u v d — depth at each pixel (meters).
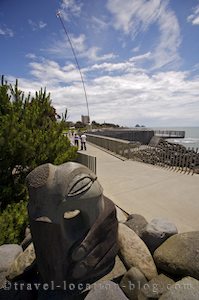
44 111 6.95
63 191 2.45
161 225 3.60
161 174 9.88
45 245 2.48
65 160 6.61
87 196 2.60
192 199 6.38
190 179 8.80
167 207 5.78
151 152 14.75
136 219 4.34
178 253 3.03
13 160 5.41
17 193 5.43
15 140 5.14
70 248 2.58
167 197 6.60
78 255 2.60
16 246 3.68
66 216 3.17
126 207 5.80
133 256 3.15
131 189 7.50
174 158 11.72
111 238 3.01
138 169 11.15
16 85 6.18
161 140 44.22
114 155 16.67
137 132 50.03
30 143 5.38
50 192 2.44
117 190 7.43
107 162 13.59
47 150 6.05
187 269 2.82
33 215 2.49
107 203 3.13
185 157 10.89
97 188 2.75
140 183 8.28
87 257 2.68
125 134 47.16
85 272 2.70
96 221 2.76
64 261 2.55
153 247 3.42
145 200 6.36
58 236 2.46
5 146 5.10
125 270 3.07
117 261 3.19
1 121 5.39
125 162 13.57
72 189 2.50
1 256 3.42
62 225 2.48
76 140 23.52
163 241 3.44
